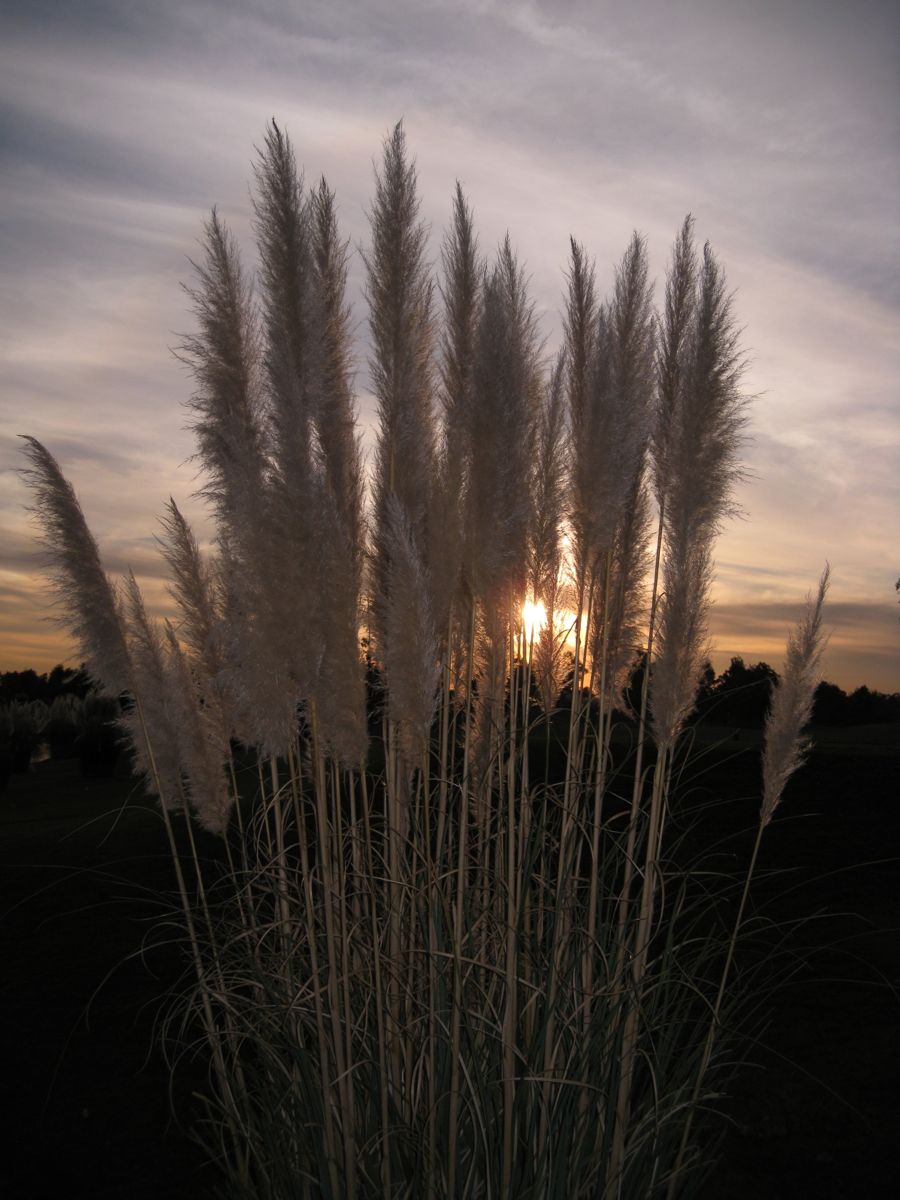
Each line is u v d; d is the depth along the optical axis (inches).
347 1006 128.0
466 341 156.5
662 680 150.5
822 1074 208.7
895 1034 228.1
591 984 146.9
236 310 145.6
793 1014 239.1
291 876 158.1
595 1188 134.8
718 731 535.5
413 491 149.1
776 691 156.2
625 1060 137.6
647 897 146.9
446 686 147.2
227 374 145.9
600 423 149.6
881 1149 176.2
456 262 156.6
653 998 156.5
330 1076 137.1
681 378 161.3
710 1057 145.9
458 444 146.2
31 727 840.3
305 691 125.6
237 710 159.3
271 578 122.2
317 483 124.6
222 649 156.4
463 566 151.3
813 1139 181.2
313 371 141.9
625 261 153.7
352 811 151.9
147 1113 199.8
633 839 158.1
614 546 165.6
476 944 152.4
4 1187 169.9
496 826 171.9
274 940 162.6
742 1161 173.5
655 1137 140.5
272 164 141.3
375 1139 130.3
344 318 156.2
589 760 176.6
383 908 147.4
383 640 137.5
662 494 161.8
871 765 507.5
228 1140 185.3
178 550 165.0
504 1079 123.6
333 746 130.0
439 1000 140.8
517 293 157.2
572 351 164.1
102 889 357.4
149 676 158.9
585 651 170.6
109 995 263.7
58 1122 195.6
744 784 452.1
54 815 545.6
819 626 153.6
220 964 153.8
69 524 149.9
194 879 355.3
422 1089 139.8
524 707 159.9
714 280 154.9
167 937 305.0
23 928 319.6
